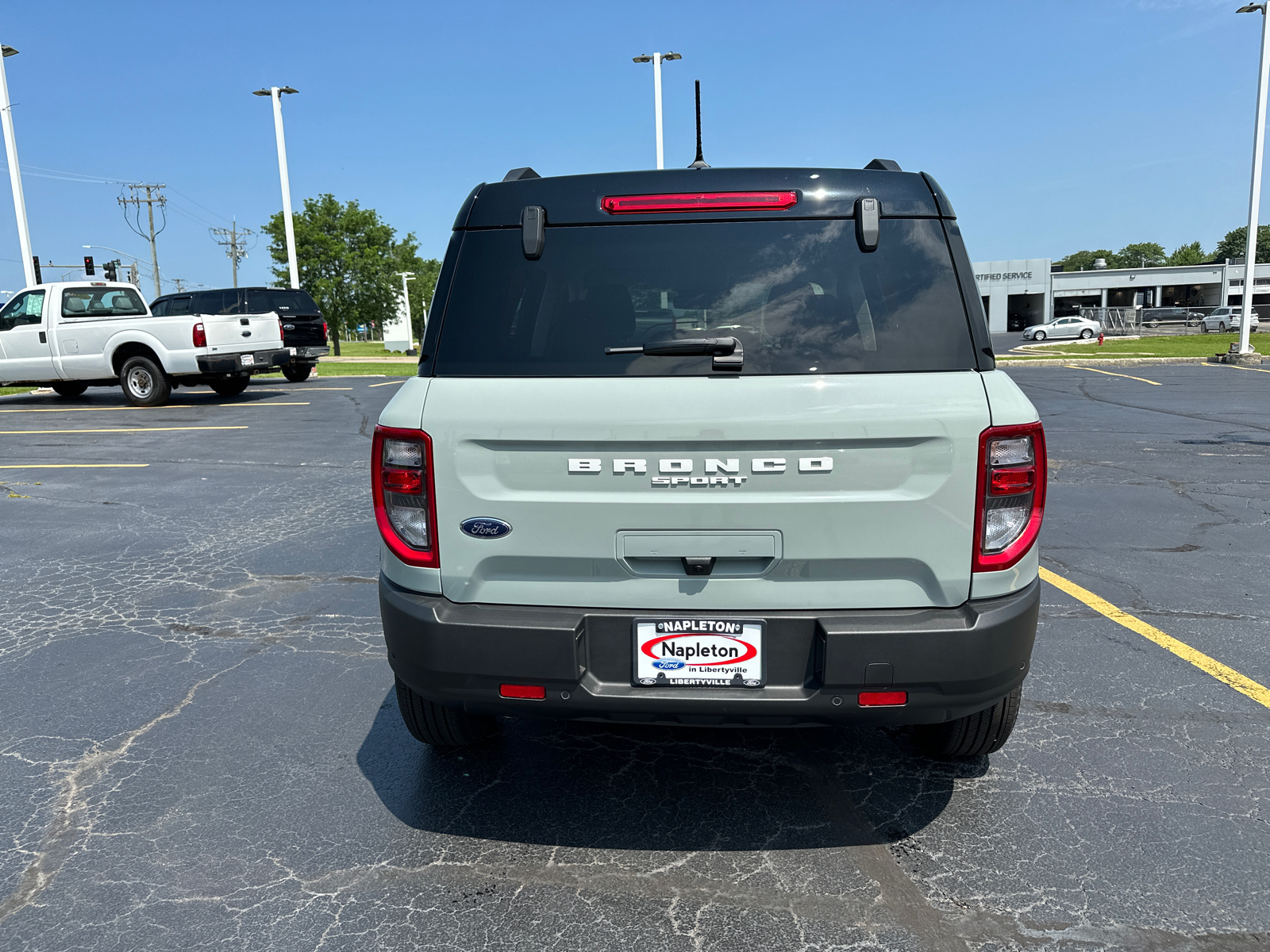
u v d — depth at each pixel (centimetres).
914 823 295
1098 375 2064
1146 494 793
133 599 539
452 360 255
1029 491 243
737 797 313
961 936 238
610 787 321
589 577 250
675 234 254
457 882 266
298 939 241
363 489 855
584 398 241
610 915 250
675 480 240
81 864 277
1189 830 288
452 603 257
